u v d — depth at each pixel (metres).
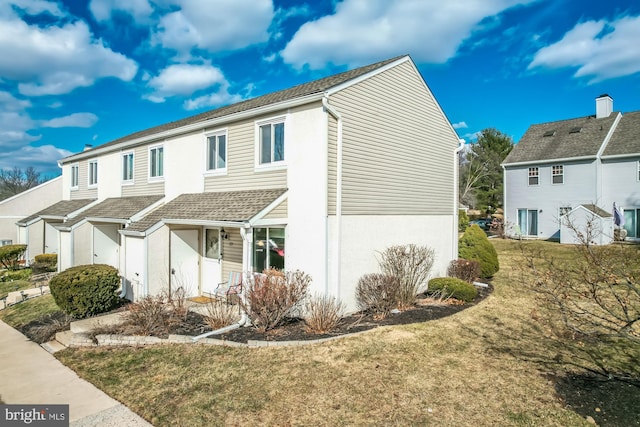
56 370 6.69
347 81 9.40
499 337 7.64
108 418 4.90
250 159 10.66
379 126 10.59
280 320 8.65
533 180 27.91
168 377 6.04
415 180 12.21
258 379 5.83
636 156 23.31
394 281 9.81
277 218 9.30
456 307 10.16
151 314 8.48
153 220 11.52
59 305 9.73
